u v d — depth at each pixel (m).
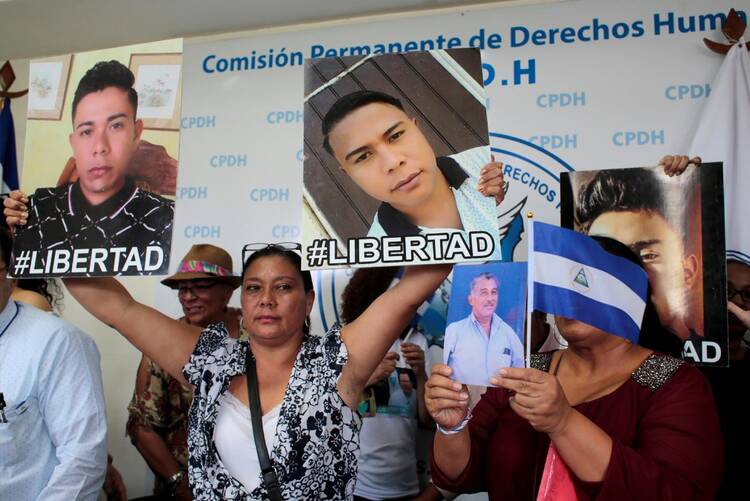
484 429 1.65
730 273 2.17
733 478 1.91
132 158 1.69
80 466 1.68
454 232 1.46
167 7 2.71
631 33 2.52
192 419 1.58
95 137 1.71
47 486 1.64
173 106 1.70
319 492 1.48
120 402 2.75
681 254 1.81
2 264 1.75
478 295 1.50
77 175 1.71
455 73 1.53
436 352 2.49
